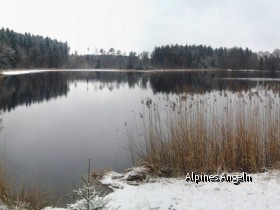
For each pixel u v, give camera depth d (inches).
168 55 4783.5
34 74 3169.3
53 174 464.8
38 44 4566.9
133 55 5413.4
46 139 692.7
